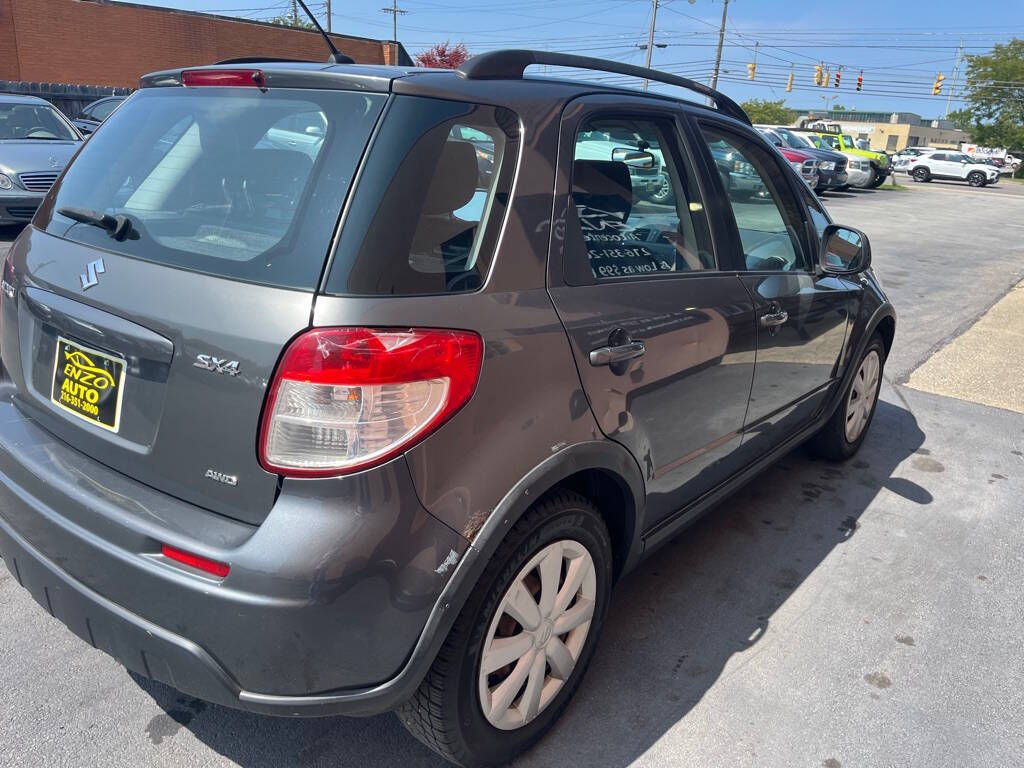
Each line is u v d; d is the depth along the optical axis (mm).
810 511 3809
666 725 2404
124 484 1892
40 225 2348
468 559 1797
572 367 2035
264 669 1689
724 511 3771
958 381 5984
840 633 2895
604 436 2168
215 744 2236
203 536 1717
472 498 1802
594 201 2238
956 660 2773
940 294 9508
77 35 23406
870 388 4367
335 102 1911
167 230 1965
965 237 15633
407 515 1702
